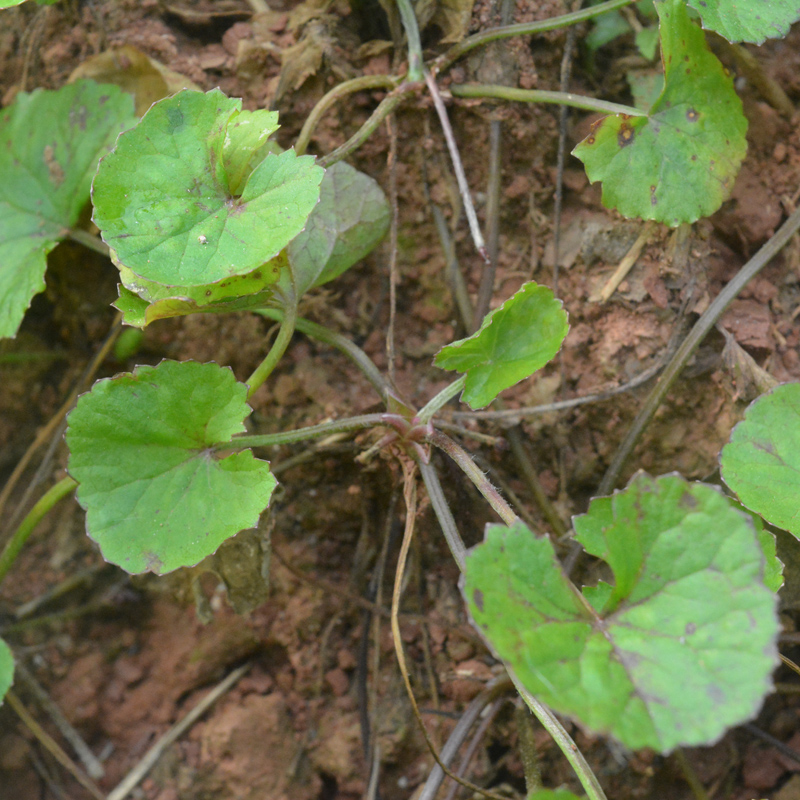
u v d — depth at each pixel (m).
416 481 0.25
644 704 0.18
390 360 0.24
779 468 0.21
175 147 0.21
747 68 0.25
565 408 0.25
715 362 0.24
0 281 0.25
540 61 0.25
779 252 0.25
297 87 0.25
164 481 0.21
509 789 0.25
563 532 0.25
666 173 0.23
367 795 0.25
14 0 0.22
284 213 0.20
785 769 0.25
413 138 0.25
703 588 0.18
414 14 0.25
